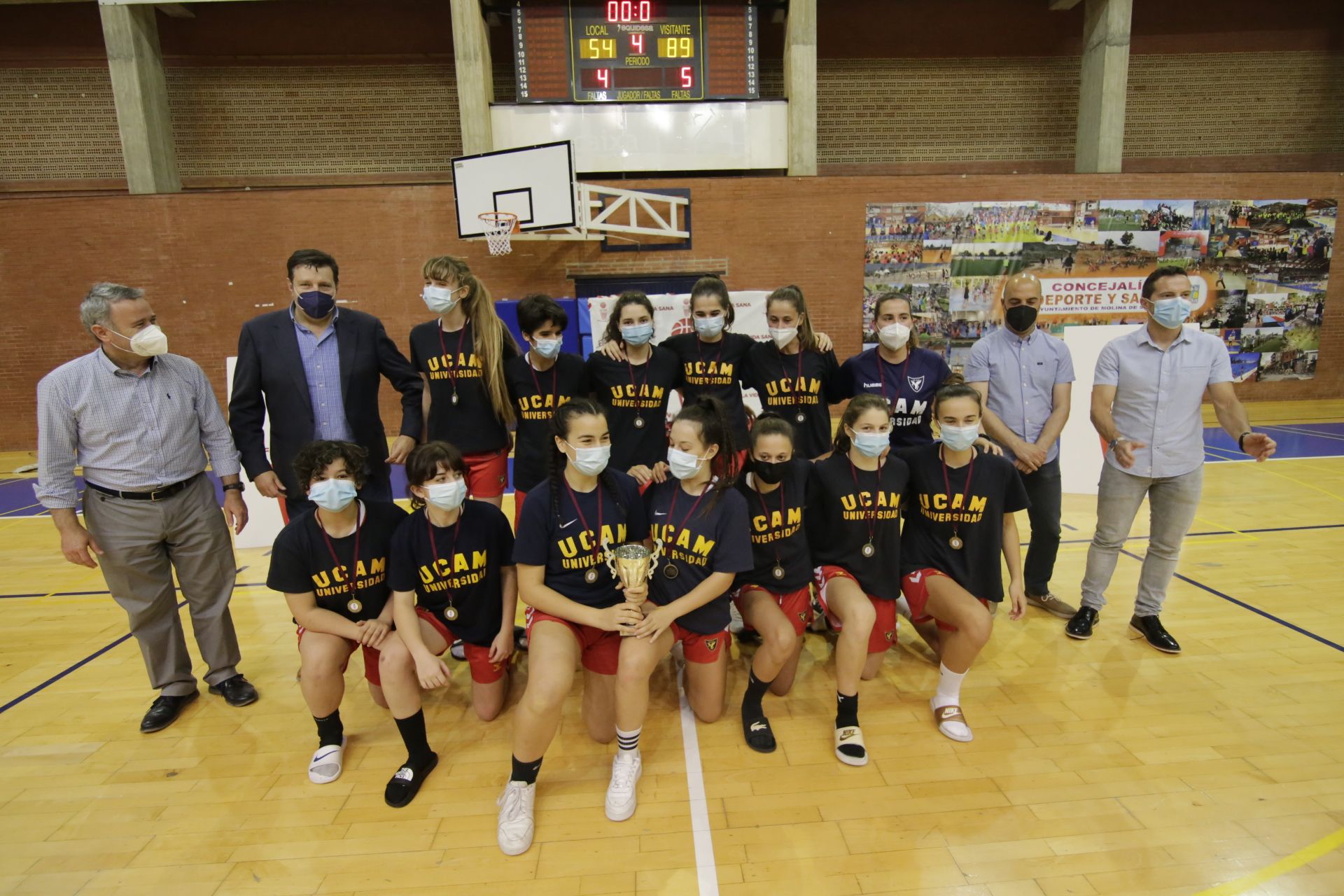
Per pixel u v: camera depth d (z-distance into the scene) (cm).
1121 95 941
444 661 319
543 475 320
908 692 279
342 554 238
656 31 873
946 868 187
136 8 860
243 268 848
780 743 247
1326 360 968
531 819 202
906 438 325
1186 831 199
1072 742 242
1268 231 929
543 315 294
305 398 278
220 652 284
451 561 239
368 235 855
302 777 235
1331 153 1027
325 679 229
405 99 968
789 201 889
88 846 204
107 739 259
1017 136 1023
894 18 993
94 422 244
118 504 250
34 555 489
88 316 236
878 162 1024
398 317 872
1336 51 1004
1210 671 288
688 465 227
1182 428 291
